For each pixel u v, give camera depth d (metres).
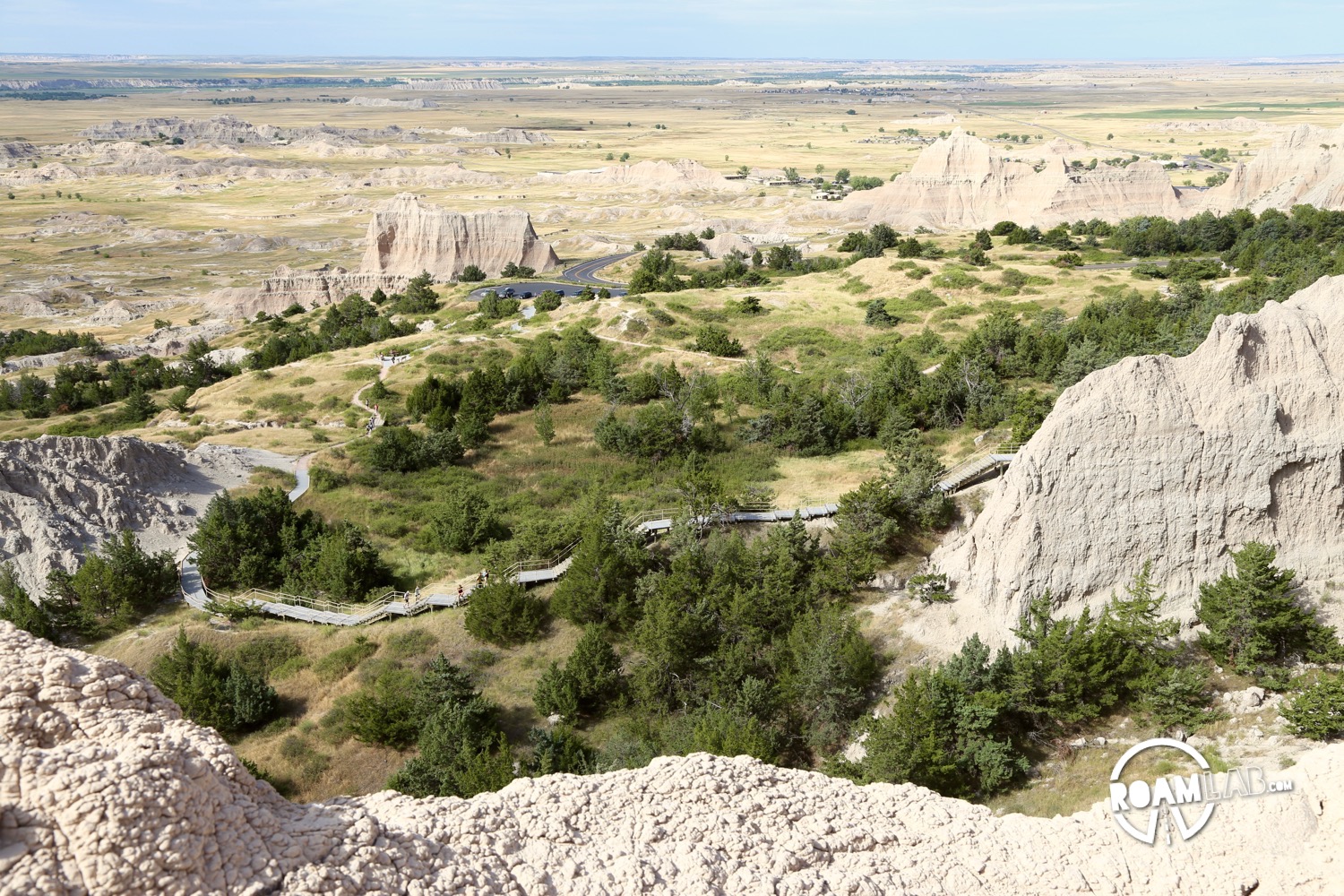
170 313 190.38
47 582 61.34
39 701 20.27
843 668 46.94
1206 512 48.22
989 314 116.31
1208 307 98.50
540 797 25.67
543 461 84.31
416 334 131.50
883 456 78.50
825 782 29.77
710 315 122.12
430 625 57.06
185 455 79.38
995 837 27.75
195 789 19.66
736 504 65.69
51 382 134.38
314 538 67.25
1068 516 48.50
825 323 118.56
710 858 24.17
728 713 45.09
